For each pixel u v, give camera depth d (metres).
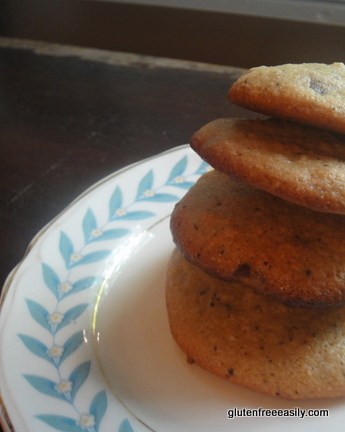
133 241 0.30
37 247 0.29
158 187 0.32
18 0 0.53
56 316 0.26
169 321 0.26
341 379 0.23
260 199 0.24
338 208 0.21
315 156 0.21
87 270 0.28
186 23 0.49
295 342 0.23
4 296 0.27
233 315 0.24
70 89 0.45
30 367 0.24
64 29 0.53
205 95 0.42
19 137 0.40
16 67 0.49
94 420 0.23
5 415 0.23
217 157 0.22
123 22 0.51
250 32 0.47
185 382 0.24
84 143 0.39
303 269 0.22
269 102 0.21
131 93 0.44
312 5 0.45
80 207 0.31
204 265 0.23
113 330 0.26
